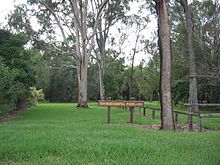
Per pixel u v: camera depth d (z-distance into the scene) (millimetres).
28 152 7832
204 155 7527
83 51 37812
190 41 24281
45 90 72562
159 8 14555
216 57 37344
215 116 14695
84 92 37938
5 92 21203
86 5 37312
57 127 14078
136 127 14664
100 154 7598
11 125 15289
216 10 37500
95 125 15203
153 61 58938
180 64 40531
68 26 39656
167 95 14484
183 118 22125
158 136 10945
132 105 17922
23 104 34031
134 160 6918
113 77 58062
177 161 6824
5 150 8031
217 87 36094
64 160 7039
